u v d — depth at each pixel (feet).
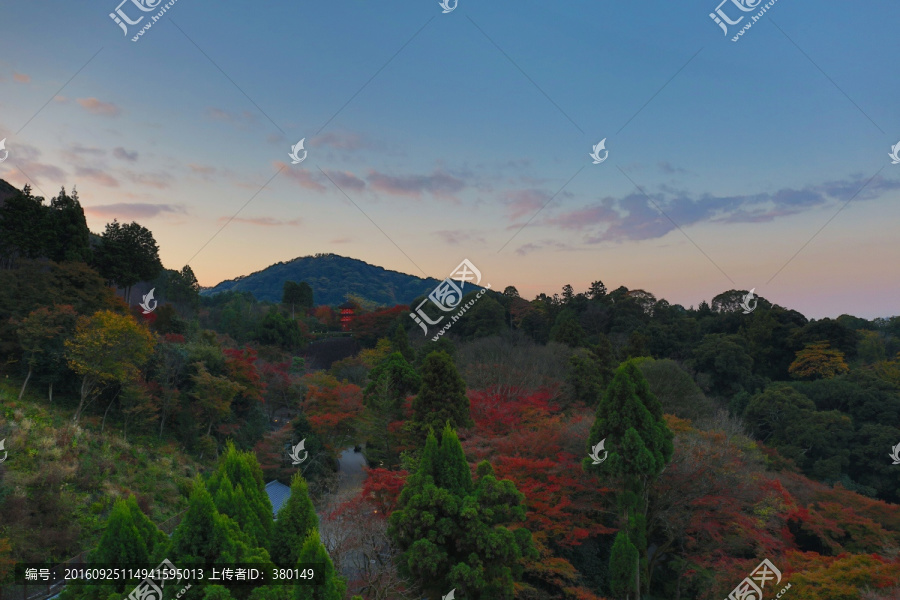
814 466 144.36
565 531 78.79
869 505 105.60
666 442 80.48
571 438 96.99
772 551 83.41
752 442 125.59
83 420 123.13
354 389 162.81
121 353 128.67
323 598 41.24
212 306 422.00
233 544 43.60
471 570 57.47
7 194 213.66
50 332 125.70
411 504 61.31
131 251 187.21
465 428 112.88
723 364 206.90
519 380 159.74
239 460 58.34
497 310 254.88
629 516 76.89
